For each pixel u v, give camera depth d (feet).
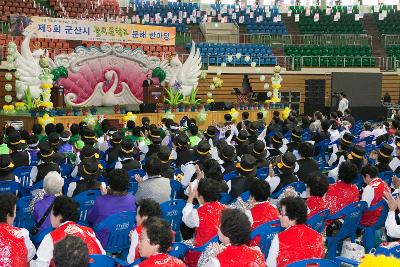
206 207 19.56
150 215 17.40
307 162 30.99
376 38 121.80
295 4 140.05
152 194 23.79
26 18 78.13
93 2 112.68
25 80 70.33
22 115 66.03
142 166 34.40
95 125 64.75
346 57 106.52
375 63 109.40
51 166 29.35
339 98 90.58
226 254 14.28
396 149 38.32
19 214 22.63
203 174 26.63
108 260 14.97
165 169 28.78
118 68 83.35
